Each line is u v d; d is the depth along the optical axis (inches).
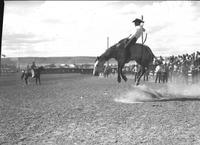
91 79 1424.7
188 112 345.7
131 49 480.7
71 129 259.3
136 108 390.0
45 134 240.5
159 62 526.6
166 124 273.4
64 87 857.5
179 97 529.0
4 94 638.5
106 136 229.9
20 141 217.3
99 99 515.5
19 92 690.2
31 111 376.8
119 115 331.3
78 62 4835.1
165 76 959.0
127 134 235.5
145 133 237.6
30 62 4340.6
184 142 205.6
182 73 833.5
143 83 970.1
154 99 501.0
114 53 483.2
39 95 607.2
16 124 285.9
